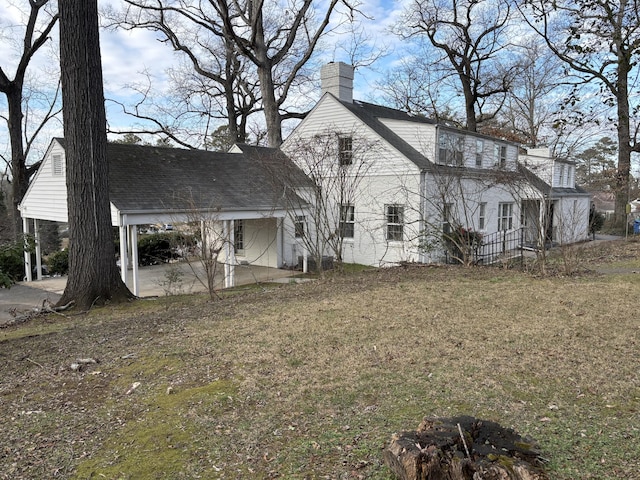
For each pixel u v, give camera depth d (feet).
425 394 13.50
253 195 47.32
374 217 52.54
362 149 49.93
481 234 52.08
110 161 41.70
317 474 9.84
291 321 21.86
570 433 11.03
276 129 72.74
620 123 67.21
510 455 8.55
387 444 10.40
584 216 77.25
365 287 30.58
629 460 9.77
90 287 29.37
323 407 13.00
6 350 19.36
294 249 56.54
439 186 47.14
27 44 60.29
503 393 13.39
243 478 9.86
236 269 54.49
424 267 39.96
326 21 69.56
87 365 17.13
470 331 19.22
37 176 47.85
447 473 8.18
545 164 61.11
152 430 12.06
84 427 12.42
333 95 55.26
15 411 13.53
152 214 38.11
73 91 28.43
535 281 30.32
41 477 10.20
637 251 46.26
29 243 35.47
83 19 28.04
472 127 90.53
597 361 15.53
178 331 21.13
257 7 65.21
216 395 13.94
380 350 17.26
